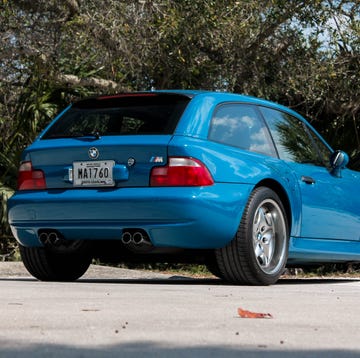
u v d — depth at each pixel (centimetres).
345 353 308
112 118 725
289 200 748
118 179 690
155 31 1516
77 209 701
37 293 574
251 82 1620
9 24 1515
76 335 345
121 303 499
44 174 729
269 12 1562
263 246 721
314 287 730
